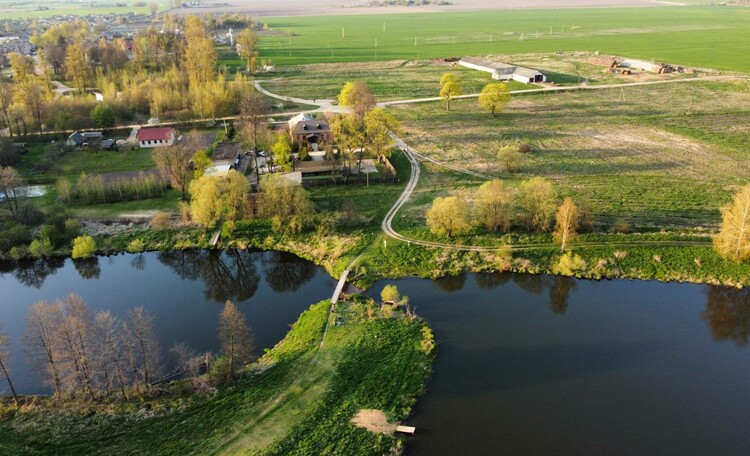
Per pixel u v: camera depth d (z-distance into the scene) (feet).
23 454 177.99
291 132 476.13
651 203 347.56
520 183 384.88
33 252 317.42
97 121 526.98
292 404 199.52
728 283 276.41
